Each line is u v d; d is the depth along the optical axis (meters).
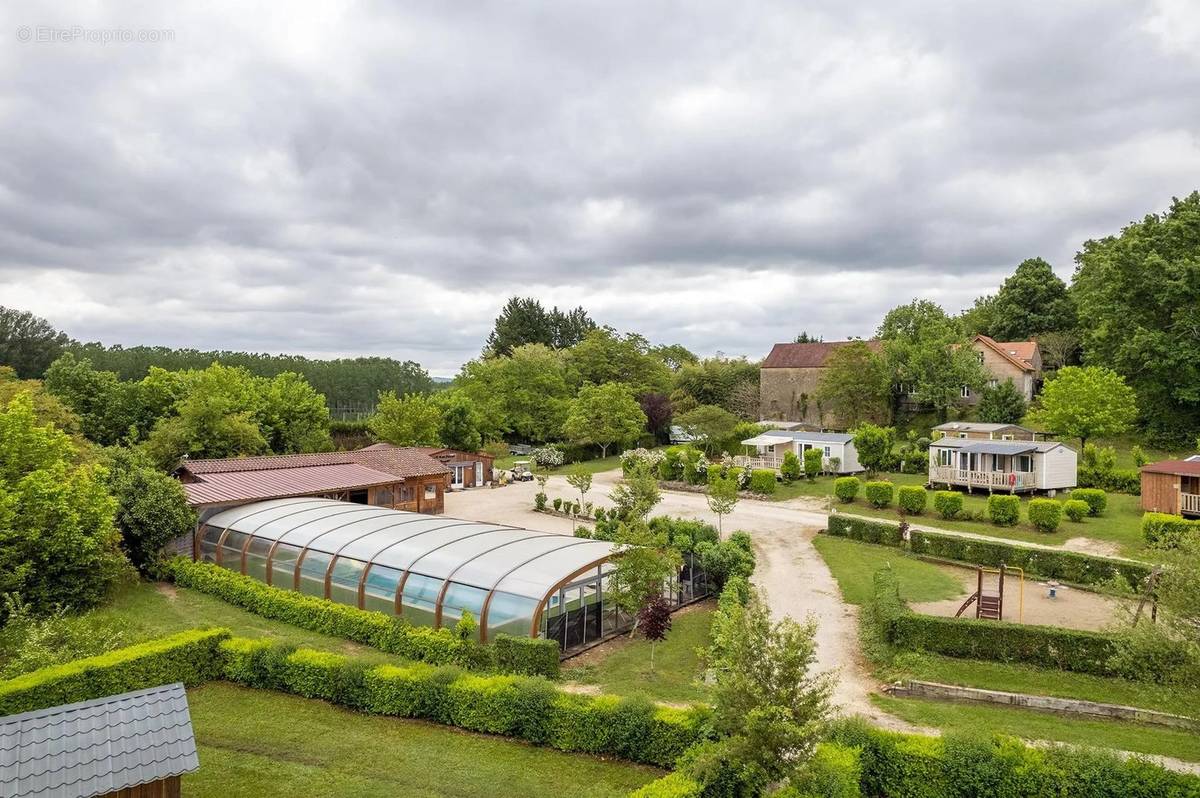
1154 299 58.25
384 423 63.84
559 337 133.50
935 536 36.19
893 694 21.09
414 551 26.56
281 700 19.70
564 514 48.06
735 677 13.27
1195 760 16.66
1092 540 37.12
